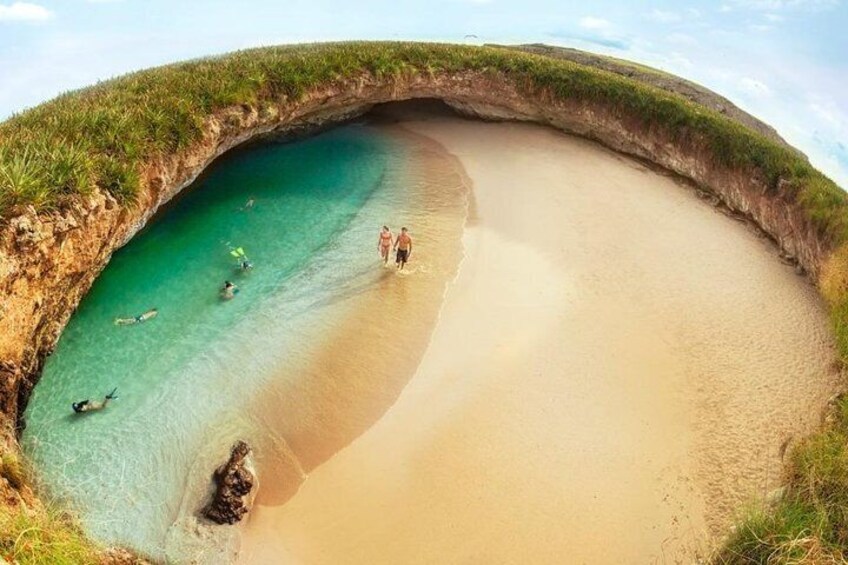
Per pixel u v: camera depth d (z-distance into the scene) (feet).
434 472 48.06
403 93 116.37
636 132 110.01
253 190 91.61
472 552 42.24
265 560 41.83
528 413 53.47
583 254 78.33
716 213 92.63
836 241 71.26
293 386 55.98
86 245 57.11
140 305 64.80
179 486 46.39
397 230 82.53
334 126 116.98
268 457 49.14
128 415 51.96
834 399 51.55
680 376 58.08
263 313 65.26
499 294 69.51
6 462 40.09
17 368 48.47
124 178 62.08
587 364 59.21
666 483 47.21
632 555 42.04
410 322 64.54
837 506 36.58
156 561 41.09
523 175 101.91
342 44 125.18
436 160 106.73
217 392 54.95
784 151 93.91
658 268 75.87
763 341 62.59
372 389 56.08
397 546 42.68
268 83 95.20
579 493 46.42
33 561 29.37
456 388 56.18
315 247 77.92
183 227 79.77
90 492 45.06
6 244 46.98
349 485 47.14
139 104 74.33
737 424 52.37
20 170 50.90
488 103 122.52
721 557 37.65
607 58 169.68
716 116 108.27
